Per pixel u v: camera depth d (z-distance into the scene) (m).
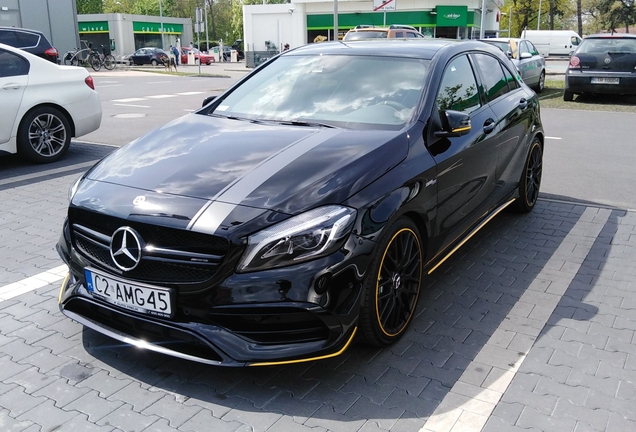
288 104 4.11
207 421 2.72
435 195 3.57
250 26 37.06
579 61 14.16
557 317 3.72
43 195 6.33
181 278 2.82
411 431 2.66
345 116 3.84
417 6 35.28
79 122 8.02
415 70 4.09
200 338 2.77
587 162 7.99
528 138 5.39
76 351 3.31
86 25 55.75
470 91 4.43
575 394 2.93
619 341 3.44
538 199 6.30
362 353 3.28
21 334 3.49
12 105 7.21
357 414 2.77
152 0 93.56
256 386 2.98
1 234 5.15
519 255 4.75
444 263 4.58
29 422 2.71
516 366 3.17
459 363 3.20
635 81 13.67
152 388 2.97
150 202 2.95
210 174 3.13
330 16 36.22
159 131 3.89
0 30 13.47
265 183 2.99
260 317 2.76
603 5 73.38
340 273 2.82
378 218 3.02
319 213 2.84
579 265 4.55
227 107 4.30
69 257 3.25
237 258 2.73
